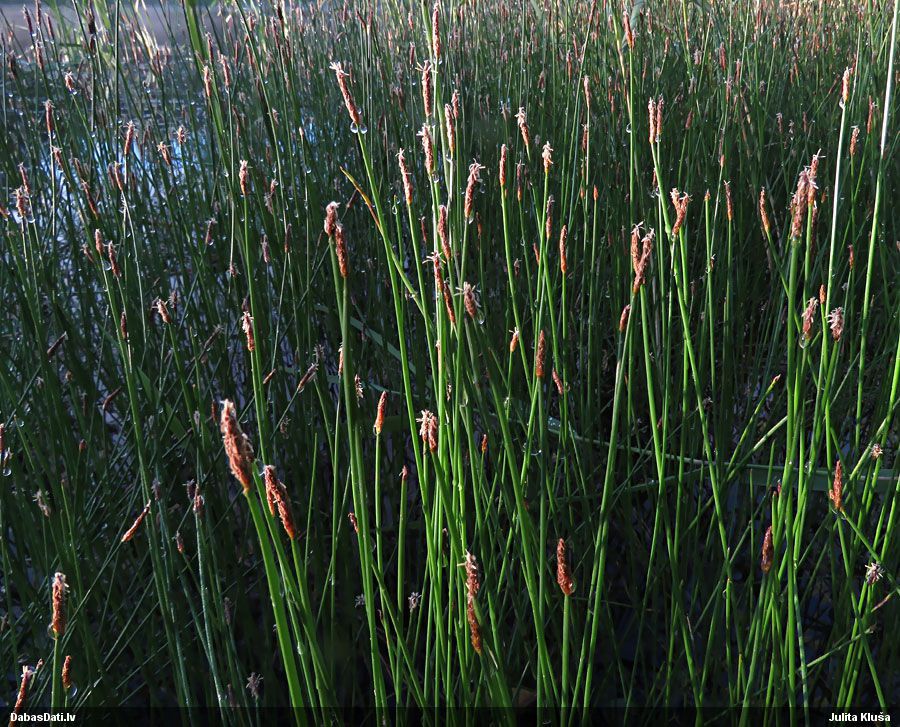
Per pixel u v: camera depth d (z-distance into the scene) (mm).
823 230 2172
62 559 1235
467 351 1045
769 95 2580
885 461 1593
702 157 2328
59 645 797
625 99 2203
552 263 1956
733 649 1416
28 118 2506
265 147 2461
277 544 818
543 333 1045
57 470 1541
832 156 2365
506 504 1233
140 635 1465
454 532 976
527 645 1270
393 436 1728
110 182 2090
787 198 2229
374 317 2158
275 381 1686
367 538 915
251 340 927
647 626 1503
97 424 1663
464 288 940
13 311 1956
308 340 1736
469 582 859
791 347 1014
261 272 1972
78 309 2268
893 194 2180
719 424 1500
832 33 3275
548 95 2668
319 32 3479
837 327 1003
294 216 2090
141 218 2232
